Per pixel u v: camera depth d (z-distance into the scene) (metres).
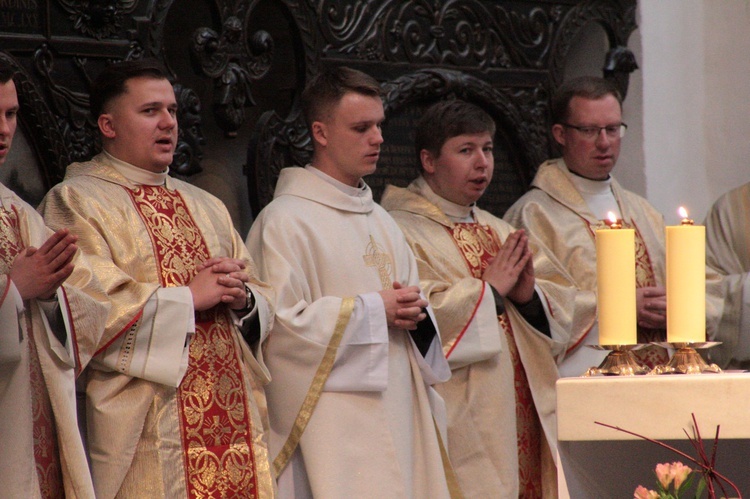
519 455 17.36
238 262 14.12
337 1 20.61
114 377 13.39
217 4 18.91
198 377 13.80
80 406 14.15
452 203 18.16
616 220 10.43
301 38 20.05
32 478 12.00
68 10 17.06
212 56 18.81
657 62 25.94
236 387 14.07
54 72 16.97
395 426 15.32
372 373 15.00
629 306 9.93
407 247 16.89
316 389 14.94
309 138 19.95
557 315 17.80
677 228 9.97
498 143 23.00
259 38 19.41
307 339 14.88
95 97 14.74
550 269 18.52
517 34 23.19
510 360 17.22
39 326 12.54
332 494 14.67
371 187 20.80
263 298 14.57
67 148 17.03
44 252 12.16
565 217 19.62
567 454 9.50
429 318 15.93
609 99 19.84
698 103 26.67
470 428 16.73
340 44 20.61
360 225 16.20
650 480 10.33
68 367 12.66
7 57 16.25
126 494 13.24
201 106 18.89
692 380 9.02
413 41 21.62
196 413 13.70
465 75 22.16
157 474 13.24
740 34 26.45
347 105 16.00
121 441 13.21
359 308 15.06
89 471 12.72
